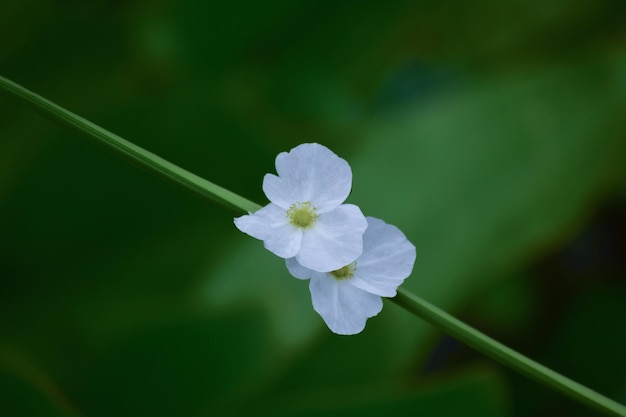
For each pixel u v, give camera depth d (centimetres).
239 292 60
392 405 56
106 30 63
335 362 60
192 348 58
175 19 63
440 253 62
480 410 56
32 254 59
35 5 62
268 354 58
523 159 63
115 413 58
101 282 60
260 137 60
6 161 58
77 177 59
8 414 55
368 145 63
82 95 61
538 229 62
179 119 59
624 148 64
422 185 63
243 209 47
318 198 47
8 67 61
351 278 47
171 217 60
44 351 58
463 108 64
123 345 57
